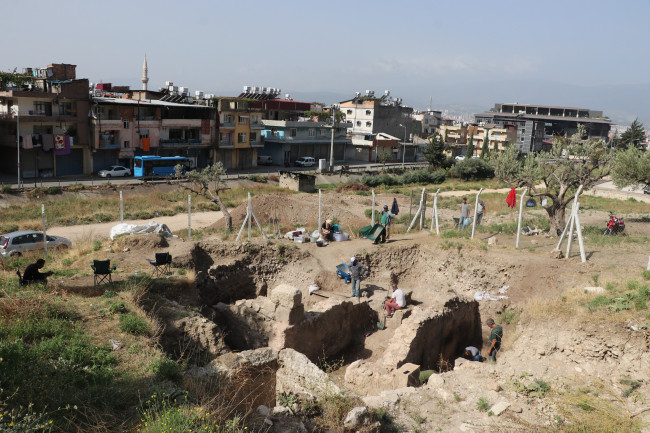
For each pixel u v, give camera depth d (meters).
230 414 9.45
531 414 11.49
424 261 22.75
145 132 64.31
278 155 84.88
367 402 11.73
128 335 11.84
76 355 10.22
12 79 57.34
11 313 11.61
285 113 91.38
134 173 59.75
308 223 33.84
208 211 47.31
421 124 122.25
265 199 37.69
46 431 7.56
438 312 17.06
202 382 10.15
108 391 9.10
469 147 98.81
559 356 14.20
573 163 27.41
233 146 75.25
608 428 10.77
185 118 70.75
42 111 55.75
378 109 107.00
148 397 9.01
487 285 20.70
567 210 42.84
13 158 56.16
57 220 39.19
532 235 28.02
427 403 12.00
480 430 10.82
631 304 14.25
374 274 22.45
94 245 22.88
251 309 16.05
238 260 21.02
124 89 80.25
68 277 17.00
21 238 26.02
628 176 35.12
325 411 10.58
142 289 15.62
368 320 18.89
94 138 59.41
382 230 24.27
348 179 70.75
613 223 29.50
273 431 9.32
